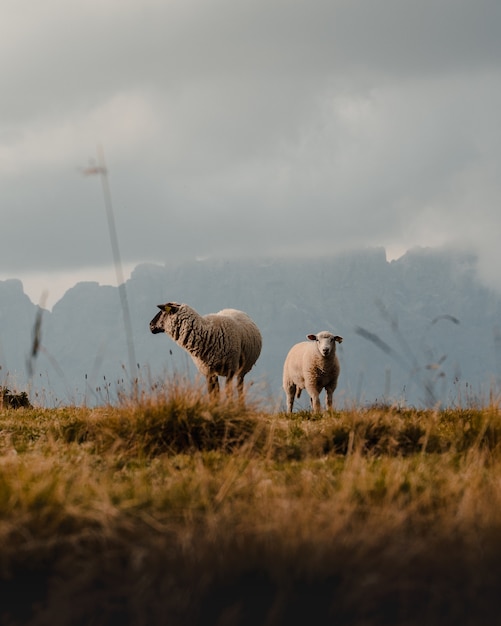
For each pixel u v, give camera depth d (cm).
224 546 774
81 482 944
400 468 1080
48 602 691
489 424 1353
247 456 1230
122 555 775
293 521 811
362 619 662
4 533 777
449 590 713
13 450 1348
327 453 1348
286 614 671
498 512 853
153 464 1213
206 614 673
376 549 770
